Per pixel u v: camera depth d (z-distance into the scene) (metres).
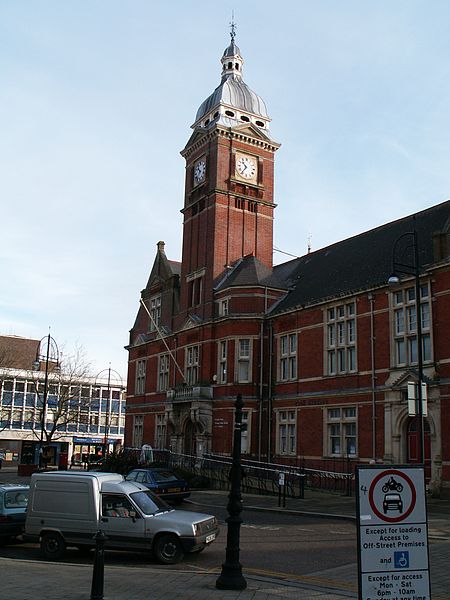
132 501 14.73
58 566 13.71
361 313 30.66
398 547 7.25
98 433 83.81
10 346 82.19
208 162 43.69
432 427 25.92
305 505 24.66
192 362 41.91
